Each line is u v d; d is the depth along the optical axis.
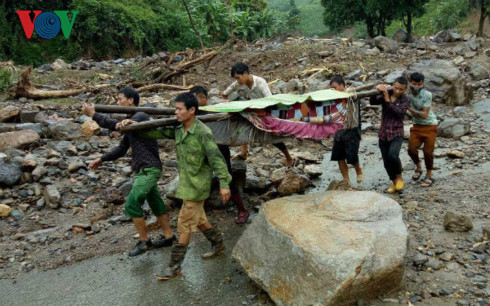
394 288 3.25
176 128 3.77
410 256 3.81
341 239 3.18
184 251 3.81
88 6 21.94
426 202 4.95
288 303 3.10
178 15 25.94
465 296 3.22
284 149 5.84
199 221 3.94
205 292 3.58
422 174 5.93
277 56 13.48
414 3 22.88
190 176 3.69
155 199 4.25
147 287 3.71
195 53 14.51
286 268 3.22
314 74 11.54
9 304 3.61
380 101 5.06
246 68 5.14
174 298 3.52
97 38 22.39
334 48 13.48
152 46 24.08
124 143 4.23
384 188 5.55
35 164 5.92
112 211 5.33
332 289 2.91
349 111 4.65
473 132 7.54
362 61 12.52
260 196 5.54
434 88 9.53
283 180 5.52
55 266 4.20
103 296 3.63
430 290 3.31
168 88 11.82
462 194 5.05
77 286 3.82
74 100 10.48
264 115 4.19
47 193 5.44
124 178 6.02
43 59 21.30
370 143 7.60
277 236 3.41
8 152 6.28
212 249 4.18
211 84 12.16
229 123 4.21
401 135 5.05
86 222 5.06
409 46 14.49
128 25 22.62
